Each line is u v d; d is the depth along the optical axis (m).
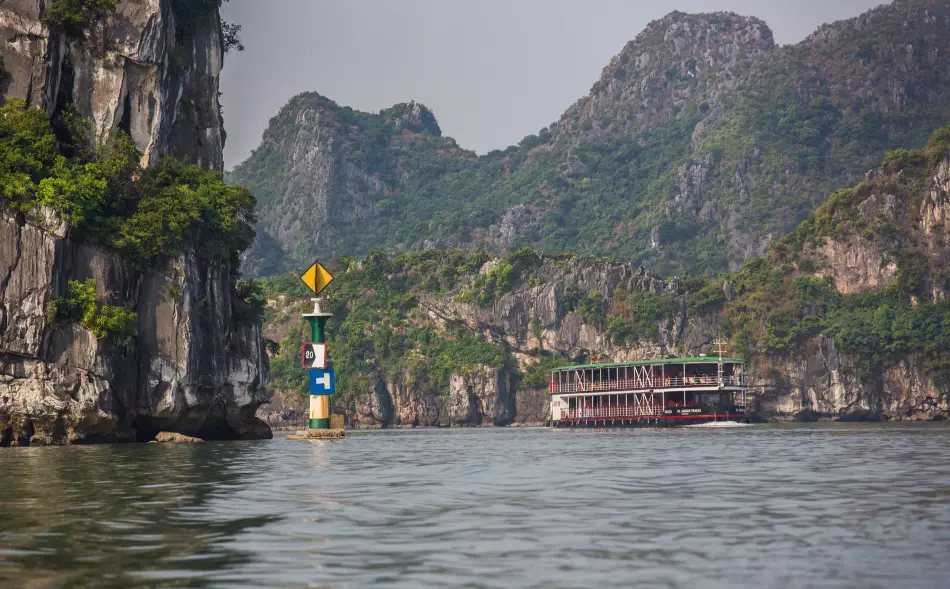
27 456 49.75
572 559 17.09
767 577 15.58
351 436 104.06
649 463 41.22
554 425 128.88
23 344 63.38
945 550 17.70
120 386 69.12
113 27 75.38
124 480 33.16
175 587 14.89
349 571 16.09
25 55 70.62
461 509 23.92
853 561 16.77
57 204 65.62
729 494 27.08
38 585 15.02
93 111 74.88
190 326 74.75
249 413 86.19
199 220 76.69
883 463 39.47
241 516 22.70
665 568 16.31
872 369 196.75
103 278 68.56
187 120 87.31
